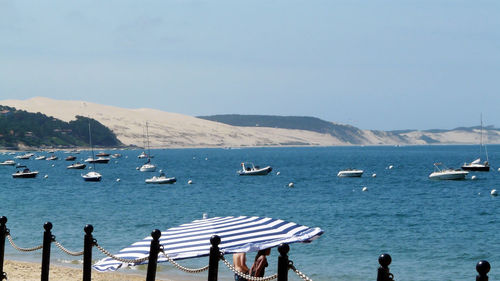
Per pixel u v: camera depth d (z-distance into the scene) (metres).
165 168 182.25
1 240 18.14
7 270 27.97
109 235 42.72
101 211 60.88
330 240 40.88
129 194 87.31
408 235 43.75
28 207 65.00
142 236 42.34
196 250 13.50
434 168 172.50
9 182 119.38
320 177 132.62
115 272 28.64
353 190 94.75
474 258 34.94
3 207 64.88
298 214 60.34
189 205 70.00
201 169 174.50
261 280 12.02
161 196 83.31
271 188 100.44
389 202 73.62
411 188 98.94
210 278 12.95
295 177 133.12
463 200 76.62
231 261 32.09
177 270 29.58
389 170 162.88
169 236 15.05
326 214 59.78
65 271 28.20
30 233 42.97
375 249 37.38
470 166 140.50
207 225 15.68
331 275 29.88
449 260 34.28
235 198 80.50
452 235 44.06
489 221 52.97
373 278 29.30
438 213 60.22
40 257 33.53
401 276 30.11
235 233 14.51
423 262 33.62
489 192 90.00
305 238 13.79
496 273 30.70
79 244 38.41
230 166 194.50
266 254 15.02
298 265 32.12
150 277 13.81
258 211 63.88
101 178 133.25
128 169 177.38
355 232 45.50
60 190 95.81
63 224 48.78
